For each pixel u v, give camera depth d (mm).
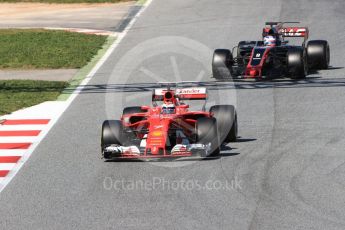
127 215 47438
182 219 46406
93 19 136500
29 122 73188
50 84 90625
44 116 75438
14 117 75188
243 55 89438
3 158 61625
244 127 68062
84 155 61250
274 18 129250
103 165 58062
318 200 48906
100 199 50656
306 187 51469
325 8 135750
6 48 112188
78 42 115375
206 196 50281
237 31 120312
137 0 154750
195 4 146250
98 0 155250
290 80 87938
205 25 126375
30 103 81062
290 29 90438
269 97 79938
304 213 46719
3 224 46969
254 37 115312
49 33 122438
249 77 86125
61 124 72188
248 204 48562
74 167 58094
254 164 56750
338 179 52969
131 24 130625
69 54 107750
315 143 62031
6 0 158750
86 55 107188
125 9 145250
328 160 57375
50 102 81688
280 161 57406
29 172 57625
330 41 111125
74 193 52125
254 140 63438
